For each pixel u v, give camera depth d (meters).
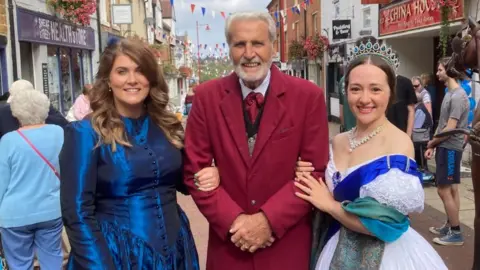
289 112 2.26
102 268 1.97
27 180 3.38
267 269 2.29
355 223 2.08
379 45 2.31
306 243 2.36
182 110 20.45
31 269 3.53
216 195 2.27
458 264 4.02
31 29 8.54
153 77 2.23
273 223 2.19
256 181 2.24
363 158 2.14
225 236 2.24
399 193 1.97
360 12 13.31
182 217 2.39
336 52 15.84
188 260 2.29
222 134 2.28
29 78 9.01
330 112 17.20
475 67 3.65
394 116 4.66
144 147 2.20
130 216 2.13
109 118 2.15
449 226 4.59
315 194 2.21
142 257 2.11
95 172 2.09
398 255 2.11
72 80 11.57
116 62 2.15
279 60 27.45
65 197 2.04
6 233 3.40
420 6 9.25
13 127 4.13
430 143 4.36
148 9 25.66
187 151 2.33
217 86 2.35
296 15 23.41
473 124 3.12
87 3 10.33
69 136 2.11
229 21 2.24
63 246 4.40
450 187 4.44
